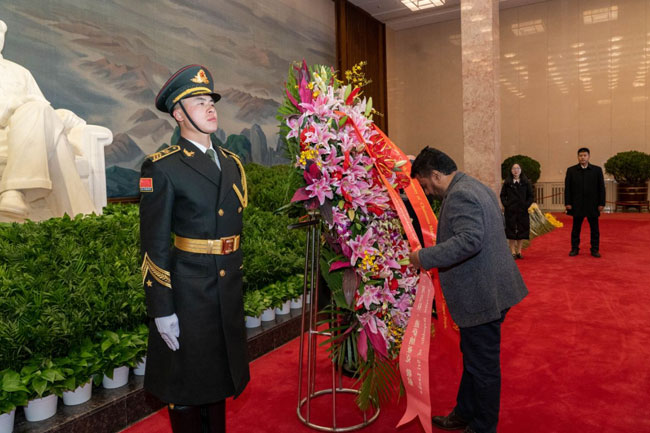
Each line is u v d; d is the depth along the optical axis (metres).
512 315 4.52
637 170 13.42
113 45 7.80
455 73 16.86
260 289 4.18
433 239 2.53
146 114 8.37
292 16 12.27
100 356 2.67
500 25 16.12
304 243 4.79
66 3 7.11
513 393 2.93
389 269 2.49
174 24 8.95
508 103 16.14
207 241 1.92
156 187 1.84
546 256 7.55
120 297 2.88
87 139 5.31
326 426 2.63
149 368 2.01
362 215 2.50
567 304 4.81
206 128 1.95
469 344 2.29
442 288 2.31
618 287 5.38
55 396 2.49
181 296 1.89
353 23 14.88
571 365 3.32
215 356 1.94
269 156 11.40
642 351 3.52
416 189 2.62
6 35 6.38
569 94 15.30
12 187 4.40
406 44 17.56
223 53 10.11
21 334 2.40
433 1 15.09
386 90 16.84
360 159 2.40
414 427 2.62
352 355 2.93
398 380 2.63
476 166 8.42
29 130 4.51
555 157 15.58
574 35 15.14
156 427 2.67
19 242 3.14
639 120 14.45
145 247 1.84
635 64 14.44
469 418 2.52
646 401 2.76
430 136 17.38
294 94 2.52
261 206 7.08
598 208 7.13
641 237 9.04
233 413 2.79
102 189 5.44
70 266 2.90
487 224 2.23
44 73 6.82
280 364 3.53
